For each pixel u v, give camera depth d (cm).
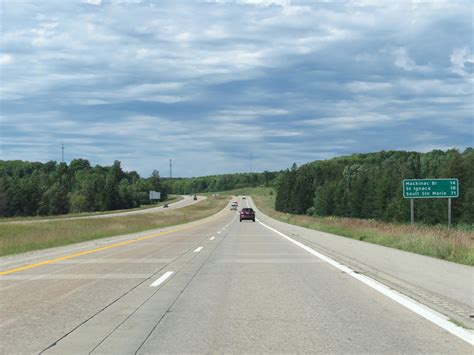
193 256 1947
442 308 933
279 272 1448
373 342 705
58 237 3009
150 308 940
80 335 747
